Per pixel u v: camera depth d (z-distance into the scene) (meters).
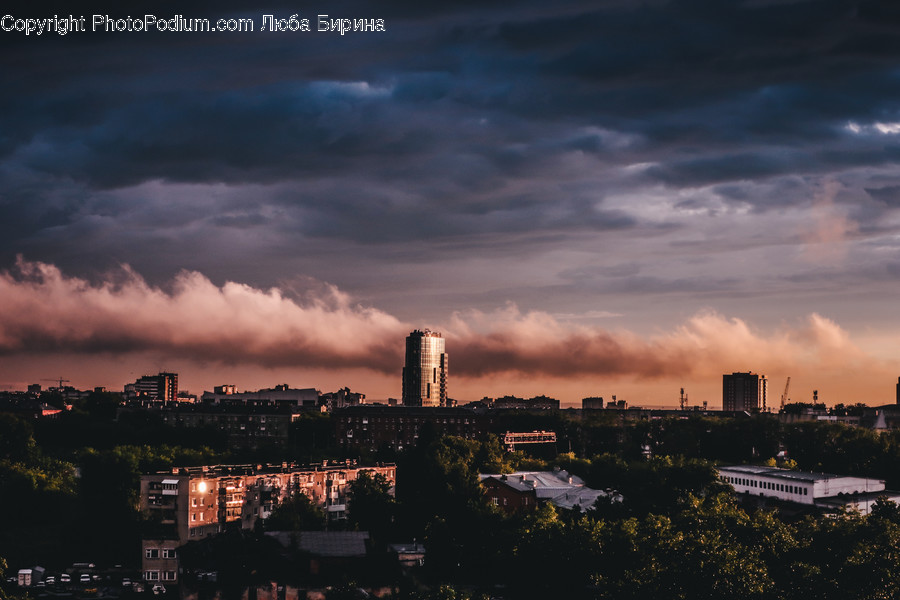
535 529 166.75
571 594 155.38
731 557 133.88
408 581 168.62
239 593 167.25
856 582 136.12
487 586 170.88
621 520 182.12
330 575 168.88
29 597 183.00
